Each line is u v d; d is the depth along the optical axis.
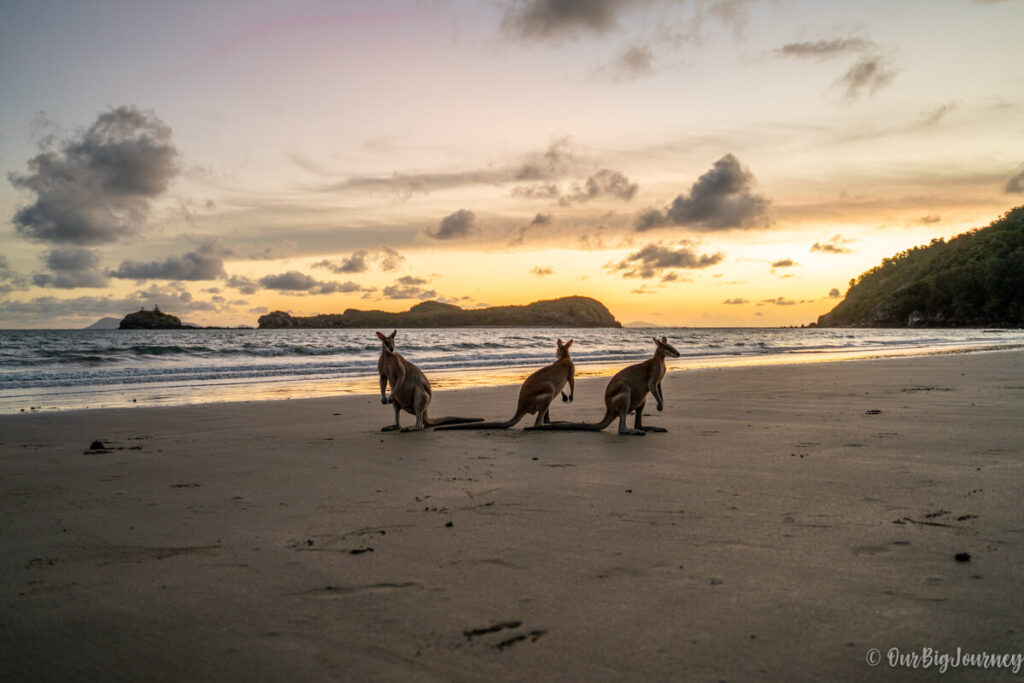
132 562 3.80
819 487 5.35
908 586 3.24
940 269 165.25
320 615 3.04
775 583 3.31
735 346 45.91
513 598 3.19
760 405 11.27
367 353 35.00
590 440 7.98
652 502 4.96
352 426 9.75
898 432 8.08
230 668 2.57
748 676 2.44
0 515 4.84
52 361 26.80
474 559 3.75
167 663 2.63
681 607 3.04
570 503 4.98
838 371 19.38
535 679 2.44
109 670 2.58
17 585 3.46
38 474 6.33
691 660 2.56
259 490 5.59
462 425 9.17
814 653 2.60
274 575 3.56
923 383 14.93
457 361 29.11
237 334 83.44
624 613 2.99
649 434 8.33
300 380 20.02
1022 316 134.50
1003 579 3.32
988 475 5.68
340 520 4.62
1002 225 162.12
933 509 4.63
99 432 9.21
